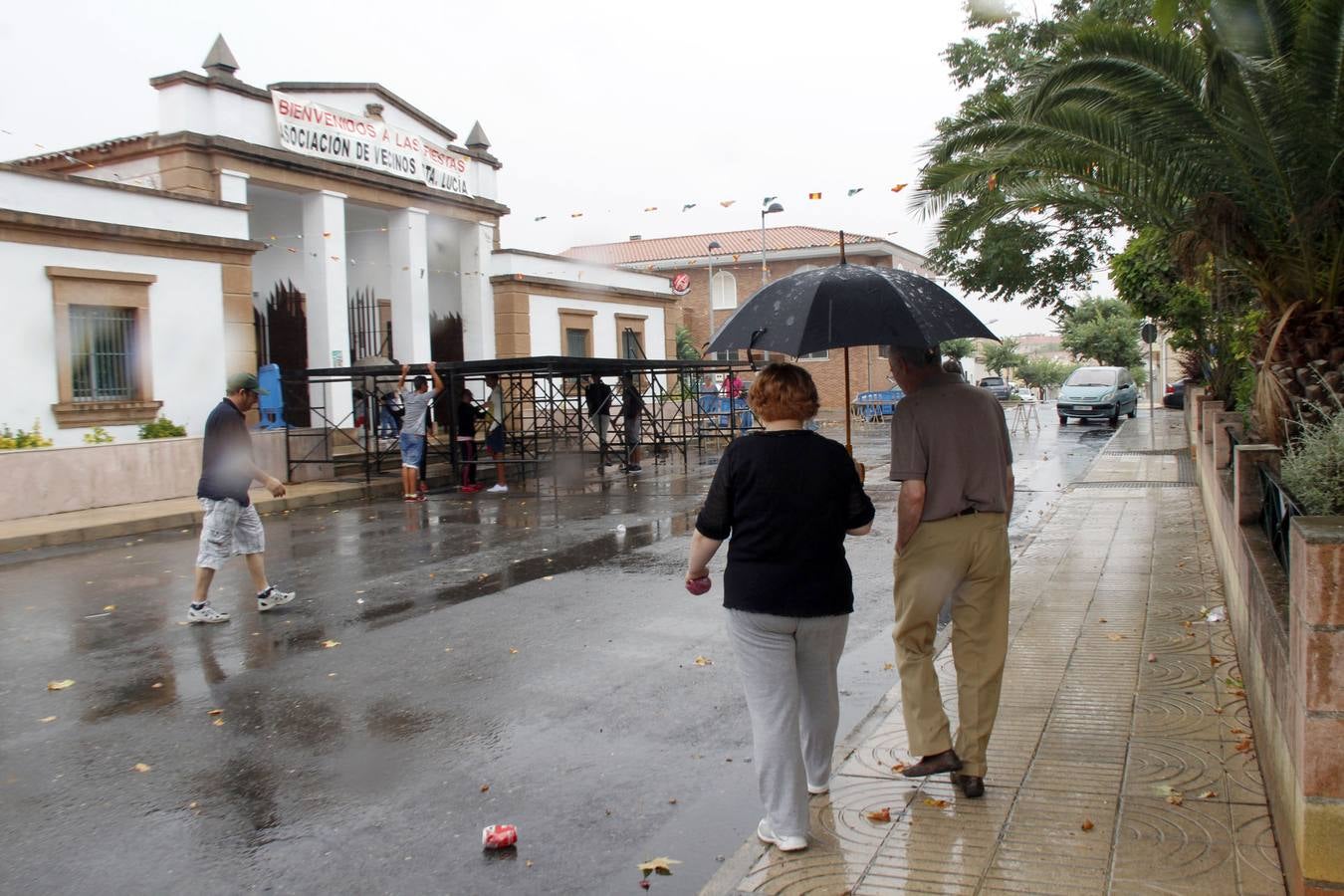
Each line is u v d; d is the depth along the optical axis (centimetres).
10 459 1310
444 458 2106
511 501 1603
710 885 357
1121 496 1349
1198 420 1425
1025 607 750
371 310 2380
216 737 554
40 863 411
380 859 407
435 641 741
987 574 416
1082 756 457
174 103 1767
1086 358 5888
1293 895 321
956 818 400
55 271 1455
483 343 2473
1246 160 720
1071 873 352
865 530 388
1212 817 389
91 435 1500
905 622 424
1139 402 5150
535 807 452
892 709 533
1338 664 291
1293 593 317
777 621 371
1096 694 543
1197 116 718
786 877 360
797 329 393
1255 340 795
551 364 1709
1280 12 636
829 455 376
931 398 416
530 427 2495
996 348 6316
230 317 1725
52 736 561
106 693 638
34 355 1441
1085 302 5703
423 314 2269
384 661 693
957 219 1007
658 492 1677
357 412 2058
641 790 468
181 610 862
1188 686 549
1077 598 771
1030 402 3372
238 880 393
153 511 1393
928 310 410
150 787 486
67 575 1037
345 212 2283
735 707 582
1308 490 486
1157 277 1728
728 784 473
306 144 1947
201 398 1681
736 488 375
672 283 3438
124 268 1558
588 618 800
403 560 1078
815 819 404
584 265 2762
